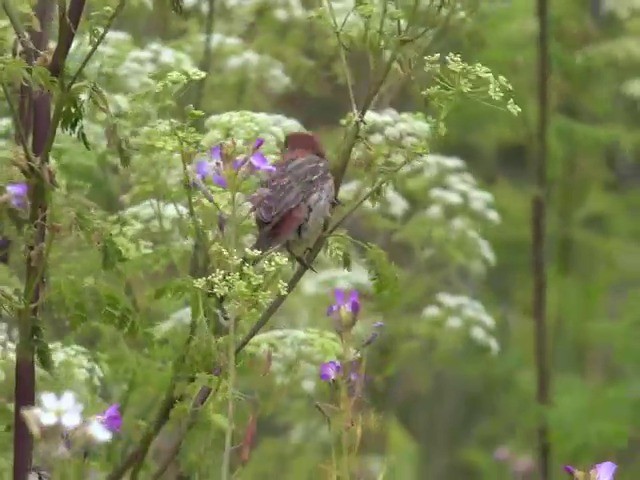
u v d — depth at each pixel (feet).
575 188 58.80
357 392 26.73
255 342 30.07
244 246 30.71
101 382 31.50
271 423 47.01
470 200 46.03
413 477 51.08
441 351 52.31
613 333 56.49
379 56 26.37
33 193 21.74
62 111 21.66
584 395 48.67
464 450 59.77
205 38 40.96
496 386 60.34
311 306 39.58
